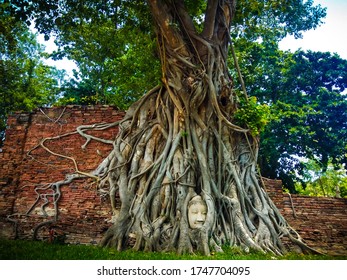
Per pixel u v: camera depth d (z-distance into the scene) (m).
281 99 20.06
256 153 10.37
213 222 8.31
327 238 10.30
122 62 17.67
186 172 9.08
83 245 8.98
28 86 22.08
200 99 9.83
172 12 10.27
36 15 11.49
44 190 10.75
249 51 19.20
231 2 10.98
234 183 9.40
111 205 10.09
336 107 19.38
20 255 6.53
